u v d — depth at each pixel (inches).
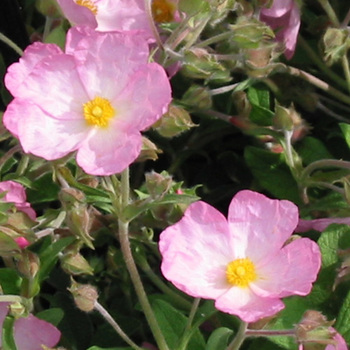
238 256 16.7
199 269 16.5
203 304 17.6
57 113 16.4
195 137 19.9
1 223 16.5
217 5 17.1
